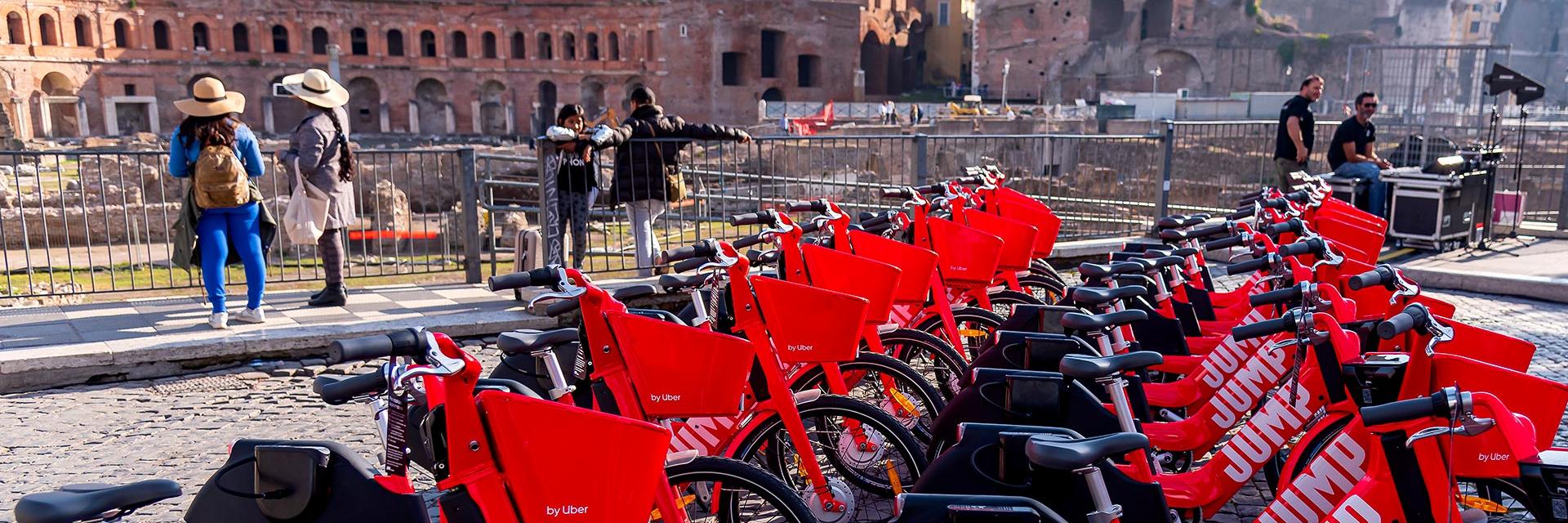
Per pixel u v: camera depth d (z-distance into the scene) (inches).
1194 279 229.6
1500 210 506.0
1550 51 2864.2
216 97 279.6
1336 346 136.7
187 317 304.5
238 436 222.4
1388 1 2706.7
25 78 2263.8
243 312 299.7
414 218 774.5
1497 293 389.7
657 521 139.6
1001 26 2731.3
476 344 299.6
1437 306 178.2
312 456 96.3
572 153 353.7
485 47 2753.4
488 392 100.1
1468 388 130.0
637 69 2672.2
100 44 2381.9
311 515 96.9
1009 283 250.7
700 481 136.0
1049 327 183.3
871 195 436.8
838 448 165.8
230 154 279.1
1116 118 1934.1
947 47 3292.3
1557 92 2613.2
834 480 158.6
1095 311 168.4
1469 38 2832.2
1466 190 452.8
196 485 193.8
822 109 2362.2
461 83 2728.8
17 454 209.8
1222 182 528.1
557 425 100.8
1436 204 439.8
